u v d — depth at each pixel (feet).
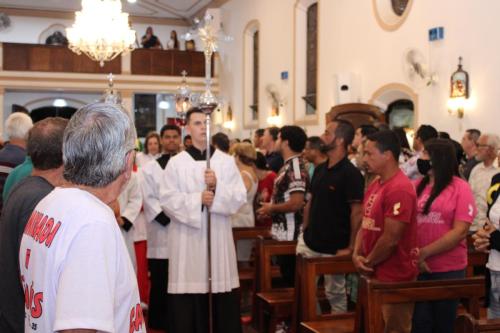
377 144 11.44
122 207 16.26
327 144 14.28
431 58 28.32
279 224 16.84
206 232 13.92
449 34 27.14
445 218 11.91
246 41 52.11
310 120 40.57
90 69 55.06
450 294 11.03
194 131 14.34
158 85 56.70
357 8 34.76
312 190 14.78
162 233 17.24
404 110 32.42
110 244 5.11
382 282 10.77
